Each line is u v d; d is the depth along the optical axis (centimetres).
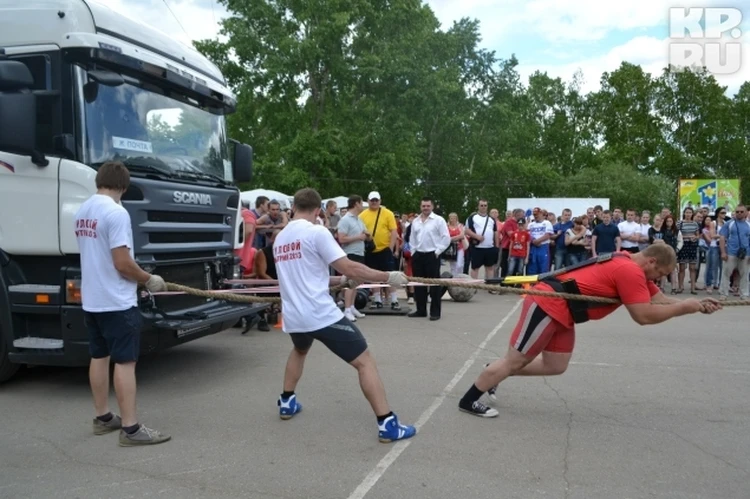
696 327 921
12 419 513
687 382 614
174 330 583
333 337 446
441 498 365
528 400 554
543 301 474
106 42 546
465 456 427
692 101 5888
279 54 3350
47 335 559
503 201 5022
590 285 465
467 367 673
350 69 3416
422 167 4000
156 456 431
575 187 5072
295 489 378
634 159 5931
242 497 368
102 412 473
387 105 3528
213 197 649
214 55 3419
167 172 599
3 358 574
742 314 1054
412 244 991
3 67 504
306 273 452
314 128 3559
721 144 5812
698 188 2753
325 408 532
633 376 636
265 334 870
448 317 1018
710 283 1370
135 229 543
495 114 4753
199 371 662
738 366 680
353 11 3338
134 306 449
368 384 450
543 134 6278
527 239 1370
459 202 5069
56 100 532
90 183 523
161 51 631
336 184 3500
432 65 4031
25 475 402
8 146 523
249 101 3447
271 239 1032
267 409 532
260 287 697
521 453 432
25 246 541
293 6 3391
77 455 435
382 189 3738
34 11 546
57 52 534
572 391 581
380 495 369
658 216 1365
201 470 407
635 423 495
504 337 840
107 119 555
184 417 512
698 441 457
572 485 382
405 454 430
